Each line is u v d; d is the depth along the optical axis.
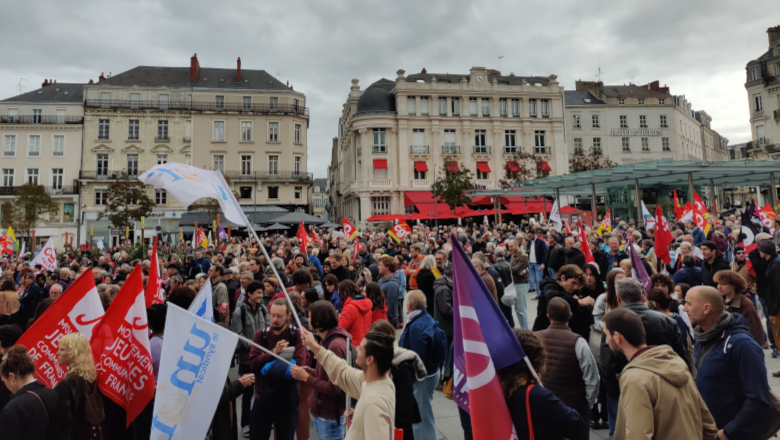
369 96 52.28
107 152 48.28
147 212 42.12
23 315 8.37
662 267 9.42
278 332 4.63
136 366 3.87
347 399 3.68
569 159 57.34
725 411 3.22
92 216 47.44
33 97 51.09
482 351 2.91
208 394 3.48
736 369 3.20
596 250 10.05
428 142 52.25
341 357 4.03
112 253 21.72
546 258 12.41
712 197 26.14
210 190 3.37
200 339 3.55
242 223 3.44
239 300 7.56
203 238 22.81
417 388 4.75
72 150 48.59
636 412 2.74
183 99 49.84
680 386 2.77
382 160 51.12
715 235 11.90
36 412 3.19
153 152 48.97
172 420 3.38
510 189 33.81
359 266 10.78
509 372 2.86
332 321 4.26
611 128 59.19
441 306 6.44
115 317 3.95
